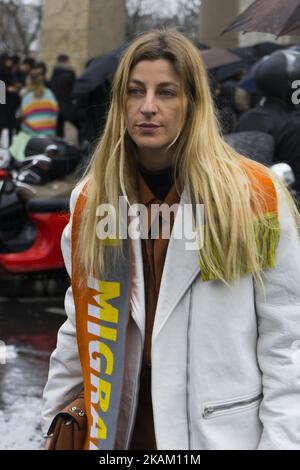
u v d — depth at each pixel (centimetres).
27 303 1325
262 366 383
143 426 392
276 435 371
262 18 912
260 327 386
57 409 420
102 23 3156
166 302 375
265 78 1024
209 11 2508
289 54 1031
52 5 3175
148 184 392
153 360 375
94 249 385
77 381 420
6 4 5672
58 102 2231
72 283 398
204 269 371
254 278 379
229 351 374
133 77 384
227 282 371
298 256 384
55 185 1339
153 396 374
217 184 374
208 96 386
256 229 375
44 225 1335
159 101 380
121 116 389
